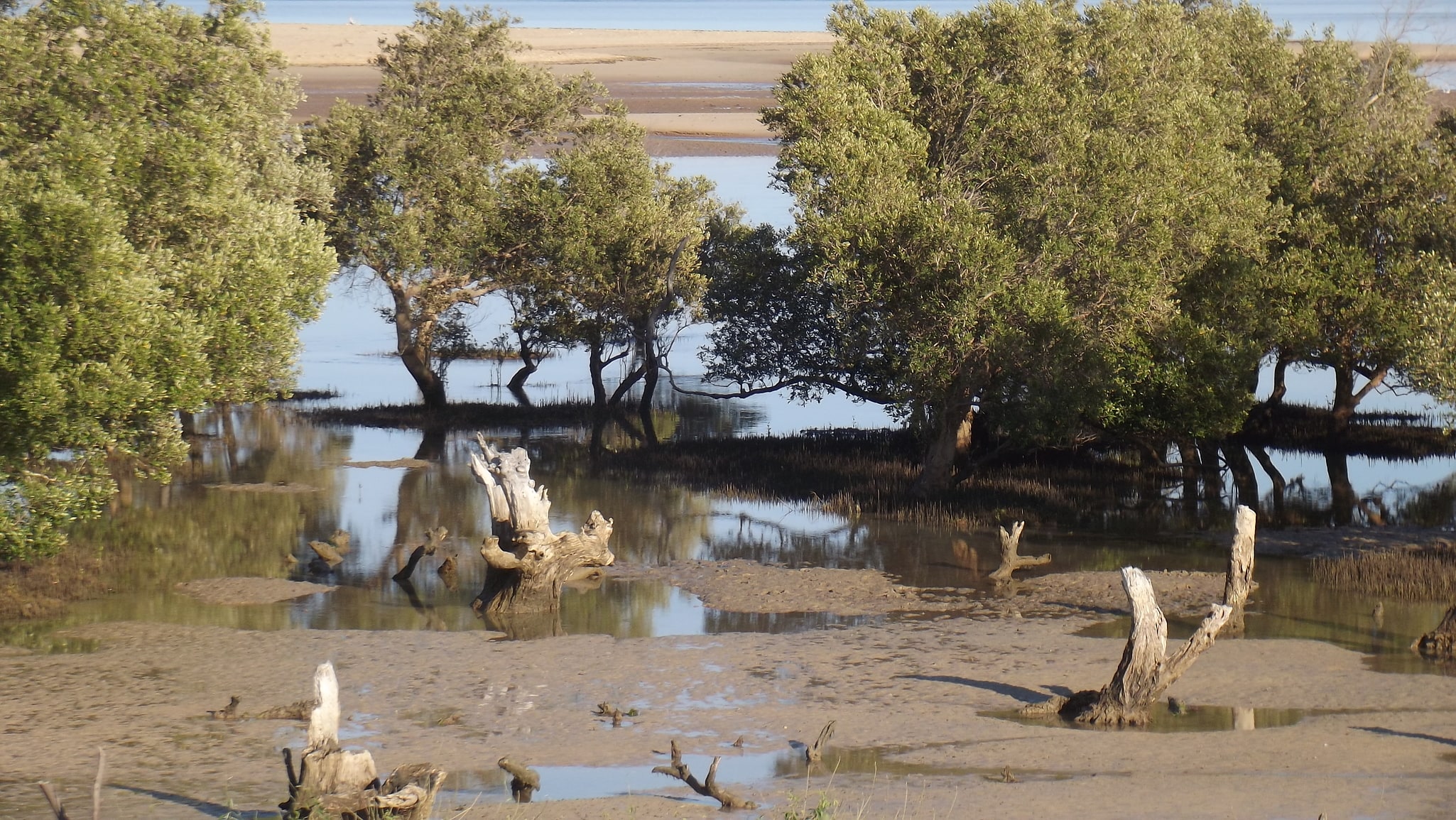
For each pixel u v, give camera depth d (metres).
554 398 114.75
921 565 62.38
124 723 39.44
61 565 57.81
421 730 39.38
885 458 88.75
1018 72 76.00
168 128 52.97
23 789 33.62
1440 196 76.12
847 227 67.69
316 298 58.81
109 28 54.28
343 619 52.47
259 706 41.28
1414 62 98.62
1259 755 37.28
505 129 101.12
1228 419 72.06
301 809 29.67
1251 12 88.25
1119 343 69.94
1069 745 38.31
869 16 81.31
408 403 109.31
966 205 68.06
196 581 57.41
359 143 95.50
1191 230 70.06
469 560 62.59
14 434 46.50
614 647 48.50
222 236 54.00
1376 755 37.25
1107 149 67.62
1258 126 83.69
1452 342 54.84
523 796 34.06
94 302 45.59
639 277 96.69
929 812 32.25
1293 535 68.25
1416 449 93.56
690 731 39.53
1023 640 49.66
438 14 99.62
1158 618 40.72
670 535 68.88
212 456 88.75
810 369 85.56
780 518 73.00
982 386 71.62
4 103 51.56
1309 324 74.88
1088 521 72.25
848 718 40.81
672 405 114.75
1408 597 56.12
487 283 103.19
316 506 74.00
